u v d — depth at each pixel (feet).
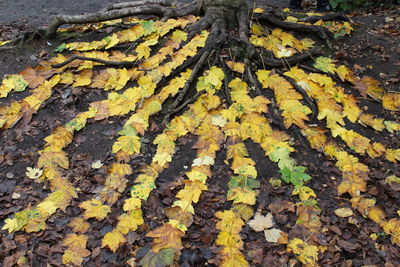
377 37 17.72
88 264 9.66
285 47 16.17
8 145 13.03
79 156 12.53
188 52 14.83
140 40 16.22
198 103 13.58
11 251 9.91
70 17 16.94
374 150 12.68
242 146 12.31
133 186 11.27
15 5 26.55
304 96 13.85
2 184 11.72
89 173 11.94
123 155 12.30
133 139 12.61
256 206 10.93
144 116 13.30
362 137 12.90
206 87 13.84
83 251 9.85
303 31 16.79
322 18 18.30
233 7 16.07
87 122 13.61
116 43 16.14
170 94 14.06
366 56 16.39
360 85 14.75
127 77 14.67
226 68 14.53
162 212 10.75
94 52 15.97
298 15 18.76
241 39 15.08
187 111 13.47
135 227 10.30
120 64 15.15
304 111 13.25
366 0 24.39
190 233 10.24
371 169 12.14
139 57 15.35
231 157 12.14
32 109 14.05
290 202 10.93
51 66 15.67
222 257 9.59
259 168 11.91
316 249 9.75
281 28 16.92
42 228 10.42
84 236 10.18
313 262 9.53
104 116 13.56
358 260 9.72
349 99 14.16
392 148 12.90
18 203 11.23
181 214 10.54
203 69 14.57
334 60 15.71
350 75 15.02
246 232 10.30
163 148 12.39
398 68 15.84
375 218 10.66
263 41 15.81
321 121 13.43
